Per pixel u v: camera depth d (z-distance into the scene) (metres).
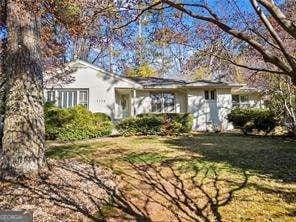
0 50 13.73
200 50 8.99
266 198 8.92
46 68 19.33
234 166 11.74
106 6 6.12
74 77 23.02
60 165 10.30
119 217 7.64
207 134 21.23
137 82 25.70
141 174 10.76
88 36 7.77
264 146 15.59
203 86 25.59
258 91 24.14
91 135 18.52
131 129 20.30
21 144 8.63
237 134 21.36
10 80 8.88
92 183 9.20
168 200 8.80
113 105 23.66
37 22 9.29
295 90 16.44
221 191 9.40
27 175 8.59
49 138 17.77
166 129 20.36
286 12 8.59
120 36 8.05
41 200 7.61
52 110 18.22
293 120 18.73
